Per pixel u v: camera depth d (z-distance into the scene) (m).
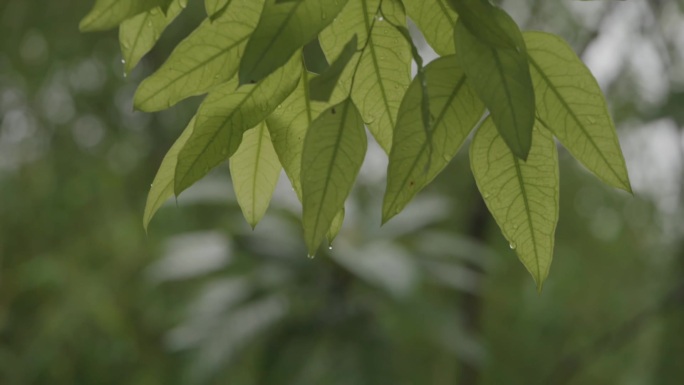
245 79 0.72
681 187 4.09
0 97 4.15
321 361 2.93
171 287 4.05
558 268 4.80
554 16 3.90
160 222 4.27
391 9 0.85
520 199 0.90
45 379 3.89
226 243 3.07
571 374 4.64
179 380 3.74
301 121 0.90
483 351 2.98
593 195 4.55
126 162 4.44
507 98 0.76
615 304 4.75
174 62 0.84
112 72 4.12
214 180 2.99
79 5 3.98
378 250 2.93
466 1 0.78
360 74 0.88
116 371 3.92
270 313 2.96
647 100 3.98
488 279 4.36
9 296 4.06
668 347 3.92
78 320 3.92
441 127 0.82
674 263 4.22
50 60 4.00
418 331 3.96
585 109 0.87
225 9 0.83
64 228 4.32
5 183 4.33
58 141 4.30
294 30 0.74
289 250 3.04
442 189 4.53
